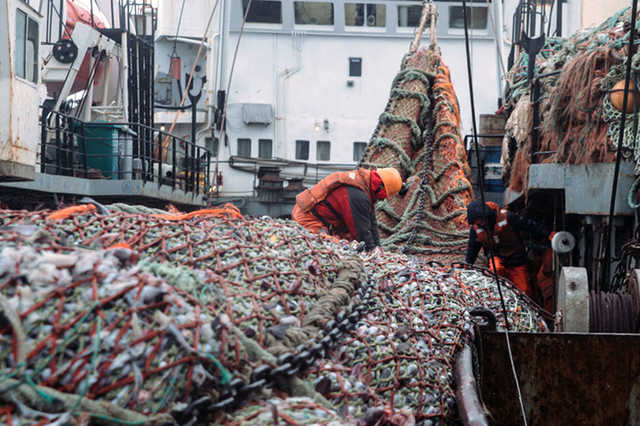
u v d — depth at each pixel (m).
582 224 7.50
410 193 10.37
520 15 13.37
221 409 1.86
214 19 24.02
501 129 13.04
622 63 6.46
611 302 4.20
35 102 10.49
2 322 1.63
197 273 2.18
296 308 2.36
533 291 8.20
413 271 3.24
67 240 2.18
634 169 6.45
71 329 1.69
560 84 7.02
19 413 1.57
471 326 3.02
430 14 14.17
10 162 9.70
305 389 2.08
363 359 2.44
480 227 7.34
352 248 3.57
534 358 3.06
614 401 3.04
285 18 23.67
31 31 10.35
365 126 23.56
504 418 3.06
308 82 23.69
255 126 23.52
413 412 2.45
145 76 16.73
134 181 13.90
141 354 1.73
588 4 13.15
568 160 6.86
